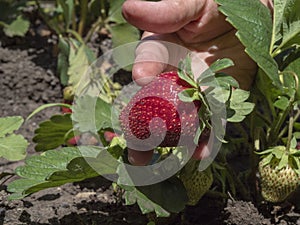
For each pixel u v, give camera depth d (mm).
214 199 421
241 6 361
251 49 352
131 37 586
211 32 391
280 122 416
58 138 462
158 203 353
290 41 387
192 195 376
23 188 355
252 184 432
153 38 387
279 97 413
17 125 429
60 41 583
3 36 648
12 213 406
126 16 374
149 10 368
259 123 445
